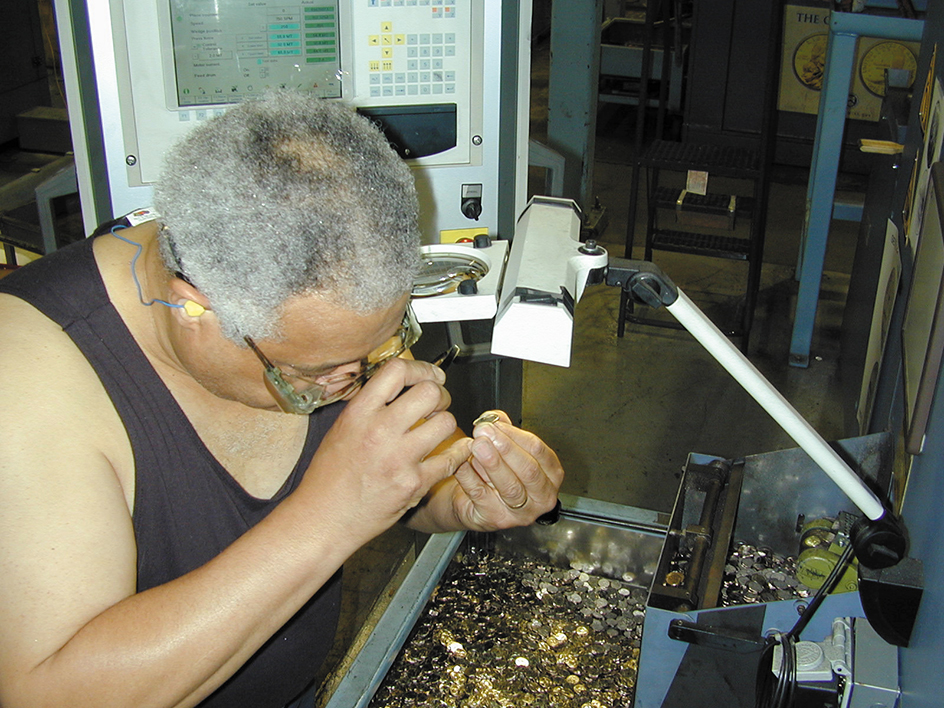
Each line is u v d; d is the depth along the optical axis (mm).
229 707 981
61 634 662
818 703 1003
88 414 714
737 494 1397
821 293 3637
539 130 5449
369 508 734
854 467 1467
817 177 2848
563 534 1604
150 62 1267
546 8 6992
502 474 913
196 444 802
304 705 1166
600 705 1364
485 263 1069
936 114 1525
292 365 712
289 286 637
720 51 4438
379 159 669
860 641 1035
